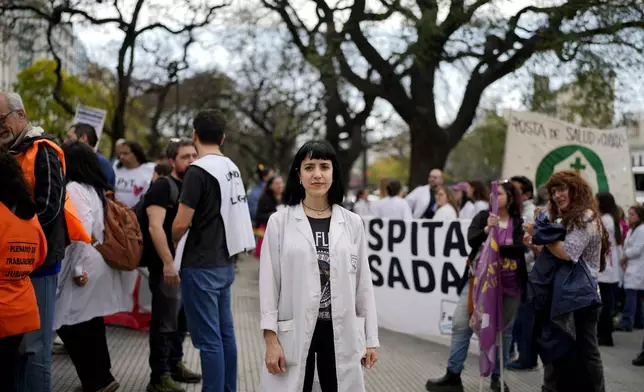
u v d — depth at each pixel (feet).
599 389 15.74
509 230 18.57
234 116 104.12
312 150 11.45
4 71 104.83
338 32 50.72
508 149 39.81
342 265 11.27
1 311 11.92
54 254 13.50
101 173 17.37
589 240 15.46
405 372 21.59
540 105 49.88
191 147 18.24
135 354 22.22
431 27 44.09
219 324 15.56
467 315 19.24
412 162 57.36
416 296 27.48
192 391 18.34
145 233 18.47
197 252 15.19
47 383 13.56
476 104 54.85
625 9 43.57
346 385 11.07
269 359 11.11
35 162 12.92
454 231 26.53
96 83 87.30
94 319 17.26
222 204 15.35
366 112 76.02
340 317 11.17
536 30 46.29
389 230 28.35
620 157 40.09
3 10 49.21
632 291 33.12
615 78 47.47
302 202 11.75
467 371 22.24
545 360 15.89
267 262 11.36
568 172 15.97
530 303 16.11
